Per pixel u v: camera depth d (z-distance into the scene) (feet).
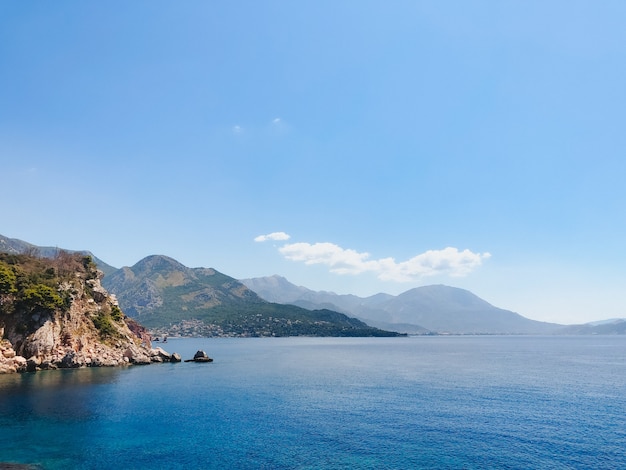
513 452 164.76
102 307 462.19
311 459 155.94
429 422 208.03
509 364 520.01
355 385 326.85
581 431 193.26
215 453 161.38
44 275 386.93
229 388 305.12
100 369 387.55
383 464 151.64
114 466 147.84
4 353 335.47
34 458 154.40
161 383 320.50
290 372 415.03
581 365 506.07
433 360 581.94
